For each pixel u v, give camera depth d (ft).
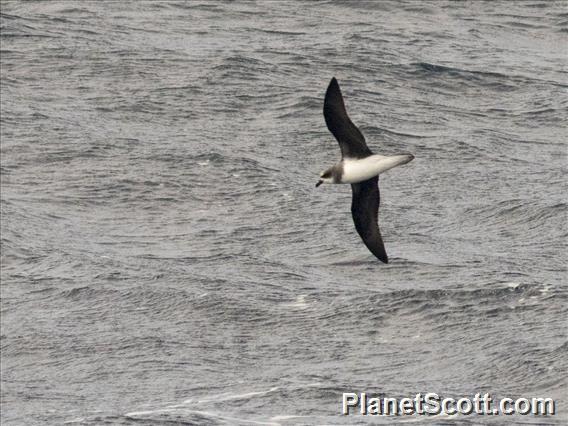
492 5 210.79
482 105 168.55
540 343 97.96
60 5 197.47
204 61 173.88
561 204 133.69
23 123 154.40
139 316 108.47
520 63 184.65
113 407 90.48
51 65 172.45
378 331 103.30
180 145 149.48
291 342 102.27
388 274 115.85
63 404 92.22
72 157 146.10
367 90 169.17
